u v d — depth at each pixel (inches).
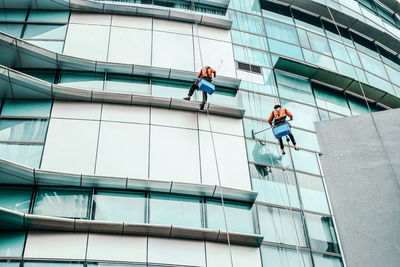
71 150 557.9
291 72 779.4
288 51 816.3
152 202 543.2
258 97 713.0
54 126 575.5
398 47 988.6
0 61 621.9
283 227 577.9
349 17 923.4
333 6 972.6
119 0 760.3
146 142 586.9
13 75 574.2
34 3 692.7
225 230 547.5
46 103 598.5
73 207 517.7
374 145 690.8
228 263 515.8
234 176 595.2
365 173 663.8
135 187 541.3
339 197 643.5
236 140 633.6
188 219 542.0
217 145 616.7
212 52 730.8
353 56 906.1
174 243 513.0
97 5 707.4
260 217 574.9
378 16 1082.7
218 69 713.0
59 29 684.1
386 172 658.8
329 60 856.3
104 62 641.6
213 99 677.3
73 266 468.1
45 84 586.9
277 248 554.6
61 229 489.7
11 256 464.1
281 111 598.2
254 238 533.0
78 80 639.8
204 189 555.5
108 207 526.3
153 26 724.0
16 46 604.4
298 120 723.4
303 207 612.1
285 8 893.8
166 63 685.9
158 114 619.8
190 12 788.6
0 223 475.2
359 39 960.9
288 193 616.1
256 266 526.9
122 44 687.1
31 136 561.6
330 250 585.0
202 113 641.6
